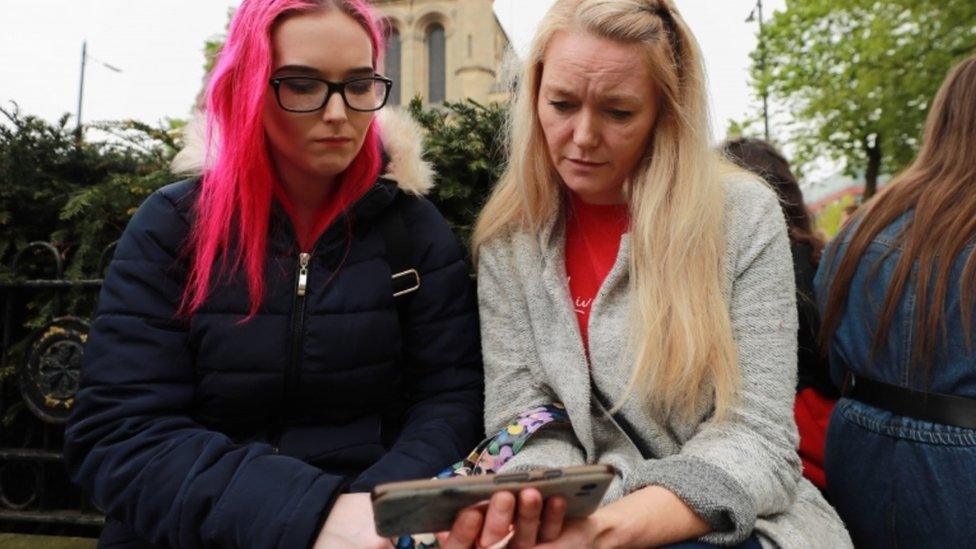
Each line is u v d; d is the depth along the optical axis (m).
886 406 1.56
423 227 1.62
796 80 12.77
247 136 1.38
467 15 30.36
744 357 1.36
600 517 1.09
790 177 2.43
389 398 1.57
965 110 1.61
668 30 1.40
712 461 1.21
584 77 1.34
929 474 1.46
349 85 1.39
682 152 1.42
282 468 1.21
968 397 1.46
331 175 1.45
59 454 2.29
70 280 2.23
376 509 0.90
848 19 12.16
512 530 0.98
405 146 1.61
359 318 1.46
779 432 1.30
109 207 2.37
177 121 2.69
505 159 1.96
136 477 1.24
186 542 1.21
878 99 11.57
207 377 1.41
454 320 1.62
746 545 1.18
